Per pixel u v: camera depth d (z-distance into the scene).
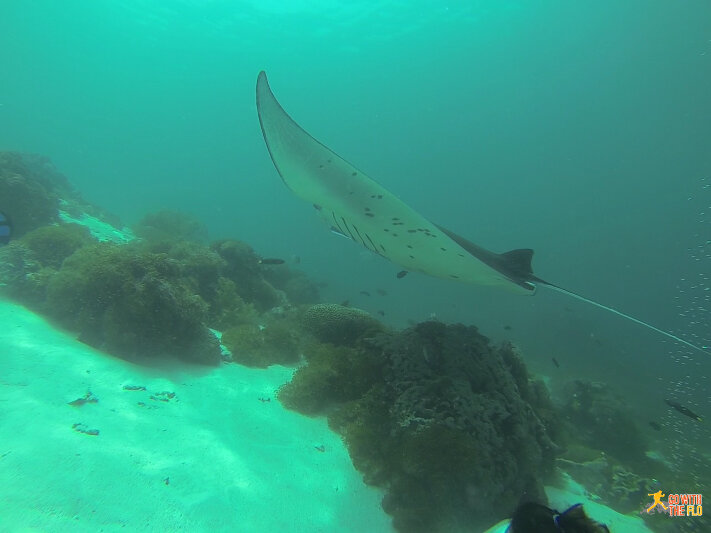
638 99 43.09
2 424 2.77
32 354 3.86
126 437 3.12
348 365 5.09
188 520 2.49
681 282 39.56
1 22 35.41
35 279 5.19
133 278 4.97
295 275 12.98
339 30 31.28
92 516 2.24
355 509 3.22
